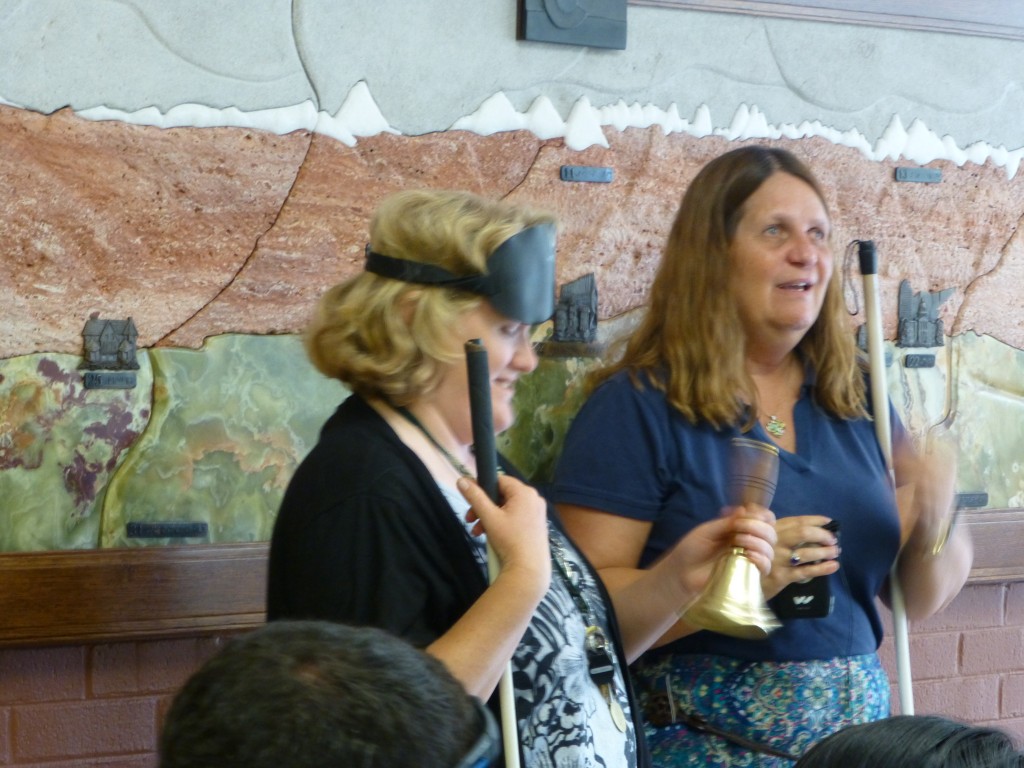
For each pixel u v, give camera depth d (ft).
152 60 13.35
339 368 9.43
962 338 17.07
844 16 16.12
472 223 9.31
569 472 12.40
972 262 17.08
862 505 12.49
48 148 13.05
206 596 13.60
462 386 9.47
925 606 12.98
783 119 16.06
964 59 16.88
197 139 13.57
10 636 12.94
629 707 10.09
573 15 14.80
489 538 8.82
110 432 13.41
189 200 13.57
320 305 9.71
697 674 12.04
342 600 8.66
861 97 16.40
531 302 9.46
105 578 13.24
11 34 12.88
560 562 9.87
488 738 5.34
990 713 18.04
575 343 15.11
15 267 13.00
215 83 13.61
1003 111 17.13
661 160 15.49
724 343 12.31
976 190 17.04
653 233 15.49
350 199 14.17
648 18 15.33
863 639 12.46
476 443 8.86
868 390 13.37
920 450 13.78
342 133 14.11
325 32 13.96
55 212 13.11
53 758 13.61
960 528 13.12
